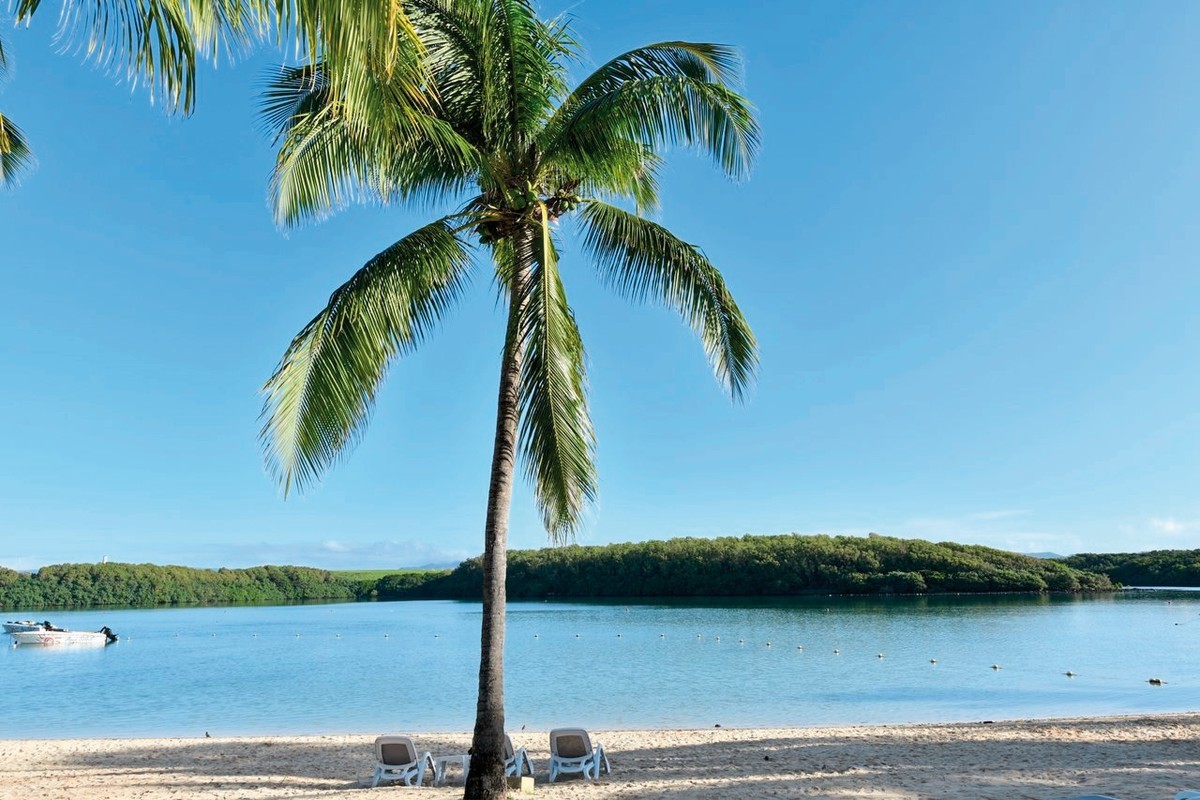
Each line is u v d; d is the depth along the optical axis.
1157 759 13.58
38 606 105.25
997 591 97.25
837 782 12.05
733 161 9.71
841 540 104.69
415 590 141.12
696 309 11.16
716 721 22.34
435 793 11.48
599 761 13.18
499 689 9.09
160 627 80.75
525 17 9.16
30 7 5.99
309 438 9.48
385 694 29.97
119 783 12.92
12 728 23.00
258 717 24.59
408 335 10.44
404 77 6.05
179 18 5.73
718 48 9.57
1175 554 108.44
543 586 110.88
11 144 10.44
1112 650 42.19
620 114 9.26
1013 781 11.86
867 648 44.41
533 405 9.95
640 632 57.81
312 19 4.47
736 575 101.00
